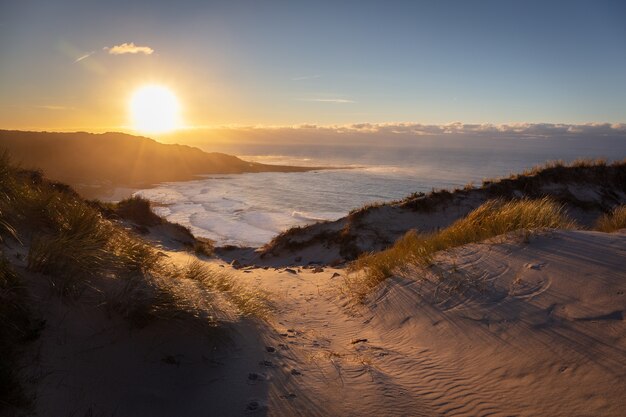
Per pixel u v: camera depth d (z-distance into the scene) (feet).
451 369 14.32
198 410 11.51
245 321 18.06
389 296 23.36
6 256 14.15
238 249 81.61
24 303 12.39
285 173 607.78
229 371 13.67
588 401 10.69
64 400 10.31
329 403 12.30
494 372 13.37
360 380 13.93
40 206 18.93
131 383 11.94
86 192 337.31
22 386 10.02
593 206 68.54
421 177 524.11
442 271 22.84
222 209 250.98
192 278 21.48
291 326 21.33
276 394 12.51
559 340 13.87
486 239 25.73
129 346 13.25
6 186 19.19
